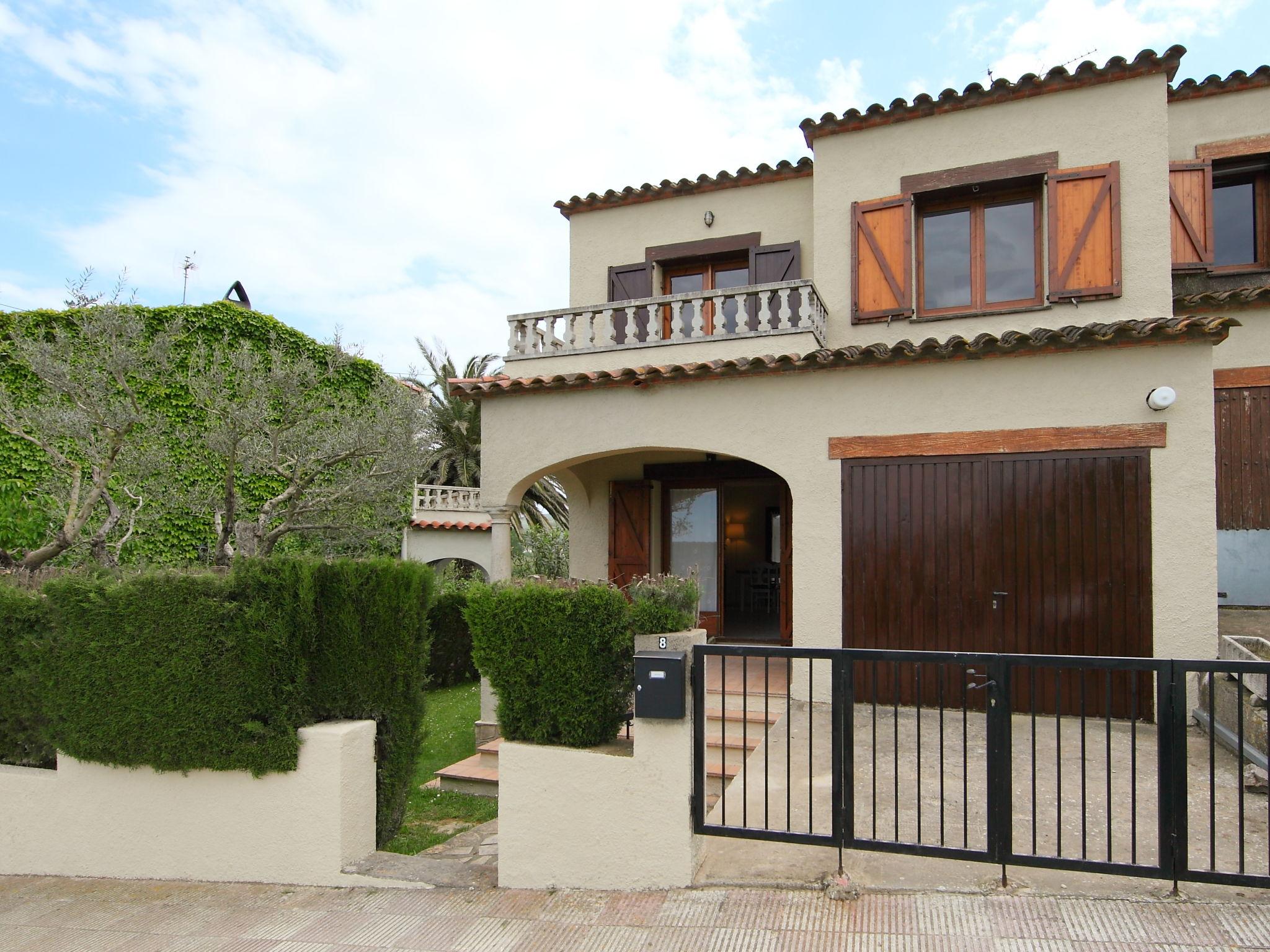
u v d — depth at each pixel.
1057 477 7.00
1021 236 8.92
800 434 7.86
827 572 7.68
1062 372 7.02
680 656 4.02
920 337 8.94
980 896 3.66
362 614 4.95
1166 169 8.12
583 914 3.87
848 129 9.36
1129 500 6.77
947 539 7.32
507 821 4.33
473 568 19.41
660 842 4.05
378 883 4.47
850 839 3.80
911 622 7.40
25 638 5.29
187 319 12.68
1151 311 8.09
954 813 4.68
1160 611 6.64
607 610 4.31
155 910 4.38
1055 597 6.96
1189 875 3.38
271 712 4.64
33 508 9.45
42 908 4.52
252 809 4.75
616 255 11.67
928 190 8.99
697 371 8.00
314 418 8.91
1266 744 5.08
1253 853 4.00
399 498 10.44
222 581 4.74
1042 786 5.09
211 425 8.57
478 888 4.34
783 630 10.09
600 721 4.32
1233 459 8.76
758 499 12.91
